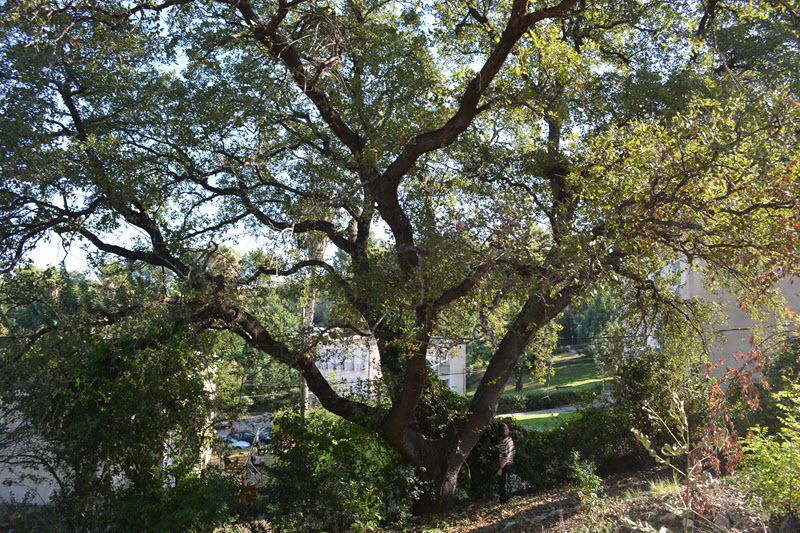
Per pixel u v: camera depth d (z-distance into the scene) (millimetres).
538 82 10234
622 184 7441
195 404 9461
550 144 10398
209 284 9570
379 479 10750
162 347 9102
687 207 7453
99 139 9469
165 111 10227
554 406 37406
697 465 4656
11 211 9102
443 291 8867
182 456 9500
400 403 10547
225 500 8945
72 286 10312
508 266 7875
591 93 10039
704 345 10586
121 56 9562
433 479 11453
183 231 10133
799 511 5246
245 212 11039
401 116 9953
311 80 9602
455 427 12016
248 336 10375
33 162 8508
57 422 8797
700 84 9234
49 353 8852
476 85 9133
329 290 10789
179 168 10820
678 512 4727
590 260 7445
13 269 9414
